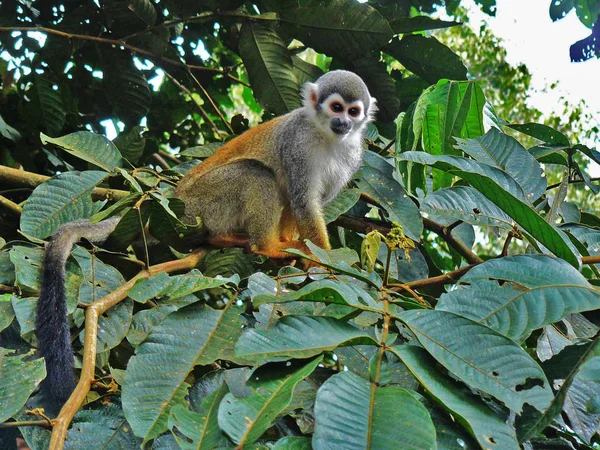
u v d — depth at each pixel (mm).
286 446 2039
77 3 6430
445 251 7133
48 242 3803
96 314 3092
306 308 3076
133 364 2715
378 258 4574
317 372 2928
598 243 3924
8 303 3232
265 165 5605
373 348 3010
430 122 5051
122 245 4180
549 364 2627
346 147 5656
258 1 6324
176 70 6906
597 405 2393
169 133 7094
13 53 5973
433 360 2408
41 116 5785
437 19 6160
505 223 3666
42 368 2619
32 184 4969
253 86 6328
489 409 2244
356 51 6273
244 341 2299
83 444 2699
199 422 2162
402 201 4734
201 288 3145
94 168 5402
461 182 4930
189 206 5277
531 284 2709
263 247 5207
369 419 2061
